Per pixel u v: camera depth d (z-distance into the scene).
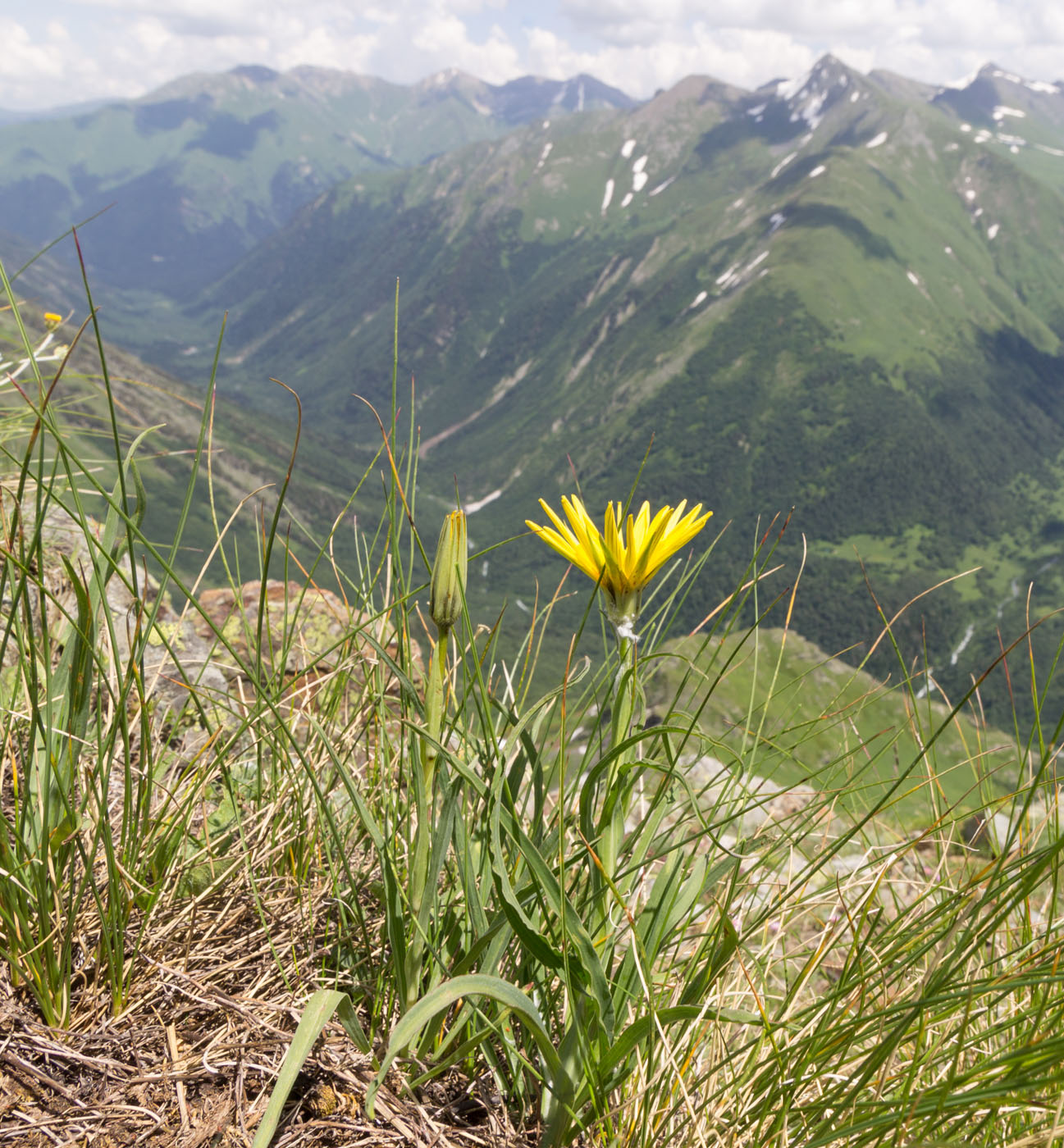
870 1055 0.26
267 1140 0.20
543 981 0.29
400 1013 0.28
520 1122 0.29
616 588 0.25
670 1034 0.30
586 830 0.26
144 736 0.29
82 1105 0.26
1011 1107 0.26
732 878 0.29
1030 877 0.24
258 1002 0.29
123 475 0.26
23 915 0.27
